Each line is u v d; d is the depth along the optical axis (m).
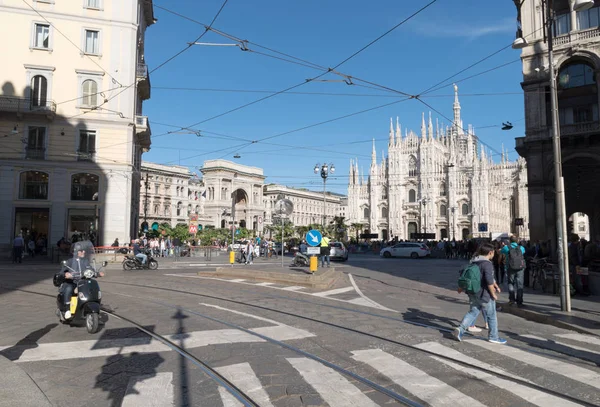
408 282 18.55
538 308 11.22
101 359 6.58
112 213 31.27
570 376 5.92
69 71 31.06
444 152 100.75
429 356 6.85
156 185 78.19
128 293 13.94
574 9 12.87
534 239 27.70
